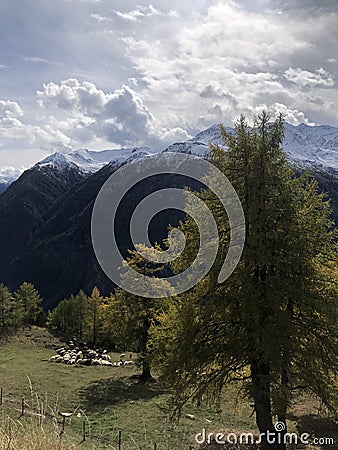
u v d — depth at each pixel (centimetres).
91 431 1919
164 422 2191
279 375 1377
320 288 1435
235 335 1397
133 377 3494
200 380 1474
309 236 1409
